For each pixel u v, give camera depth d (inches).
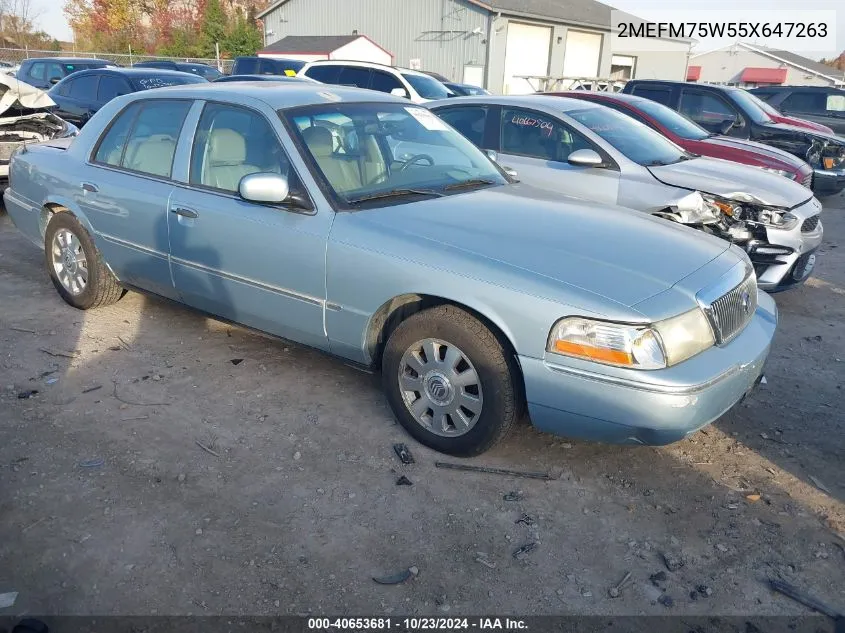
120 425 147.0
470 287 125.6
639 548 116.3
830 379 181.0
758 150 306.3
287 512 122.0
